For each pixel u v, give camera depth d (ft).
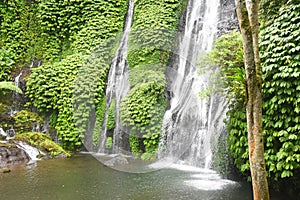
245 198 16.07
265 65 15.61
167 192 17.17
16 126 30.14
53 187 18.51
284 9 15.71
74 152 29.66
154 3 32.58
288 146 14.58
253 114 9.66
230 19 26.18
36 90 31.58
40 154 27.09
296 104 14.43
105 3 35.32
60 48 36.24
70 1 35.24
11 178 20.53
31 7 37.35
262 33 16.34
